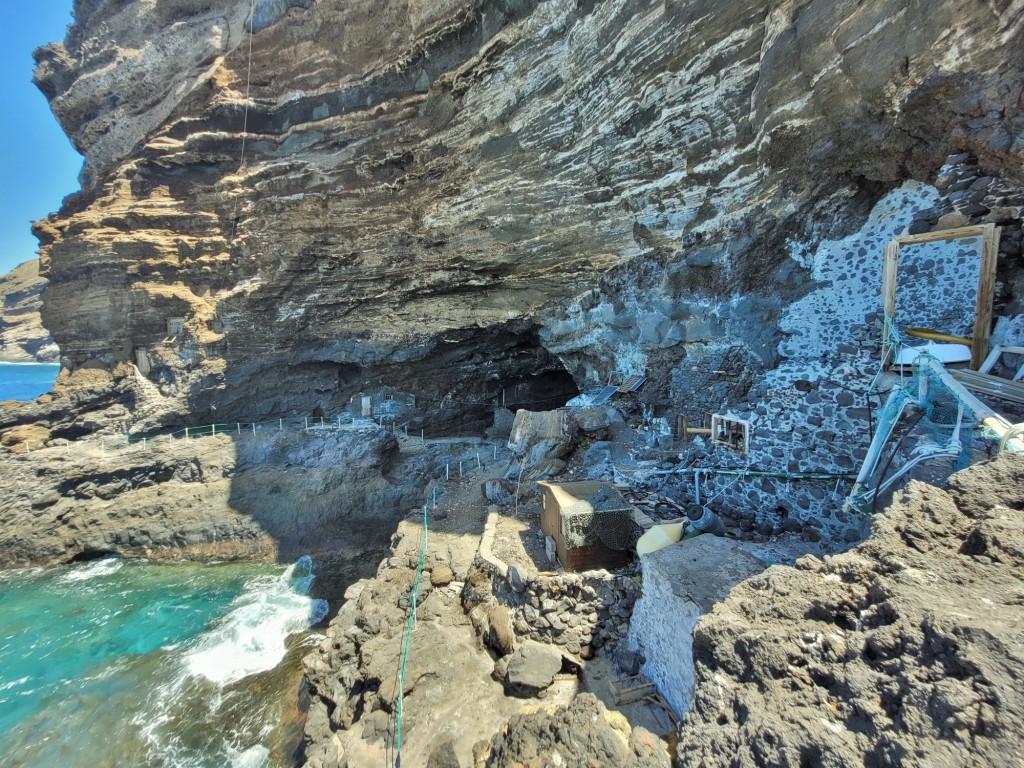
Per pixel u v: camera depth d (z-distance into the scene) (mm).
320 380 23156
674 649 6086
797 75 7703
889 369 7375
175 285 22297
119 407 21719
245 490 18578
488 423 24375
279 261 21141
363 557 16516
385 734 6918
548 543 9484
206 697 10898
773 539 8383
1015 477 3297
